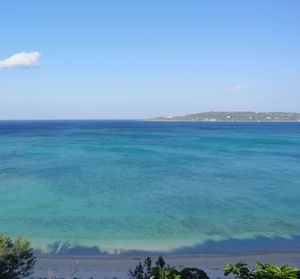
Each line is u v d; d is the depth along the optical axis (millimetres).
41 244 17156
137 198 27125
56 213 22734
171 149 66938
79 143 81188
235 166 44906
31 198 26797
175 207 24484
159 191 29656
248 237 18484
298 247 17109
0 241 10086
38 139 95500
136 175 37500
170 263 14711
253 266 14312
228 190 30281
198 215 22516
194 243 17500
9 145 75500
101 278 12883
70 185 31953
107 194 28344
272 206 24984
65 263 14578
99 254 15922
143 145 76062
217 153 60219
